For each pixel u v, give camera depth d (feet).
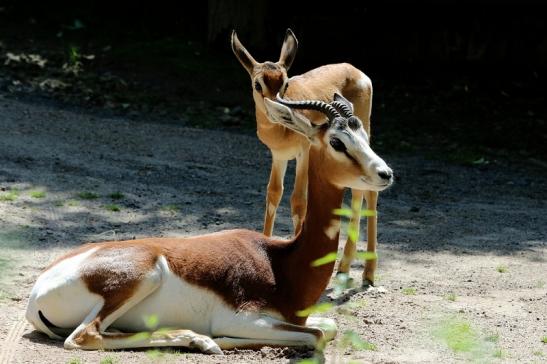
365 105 41.22
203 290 27.48
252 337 27.40
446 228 48.98
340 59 86.84
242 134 69.10
